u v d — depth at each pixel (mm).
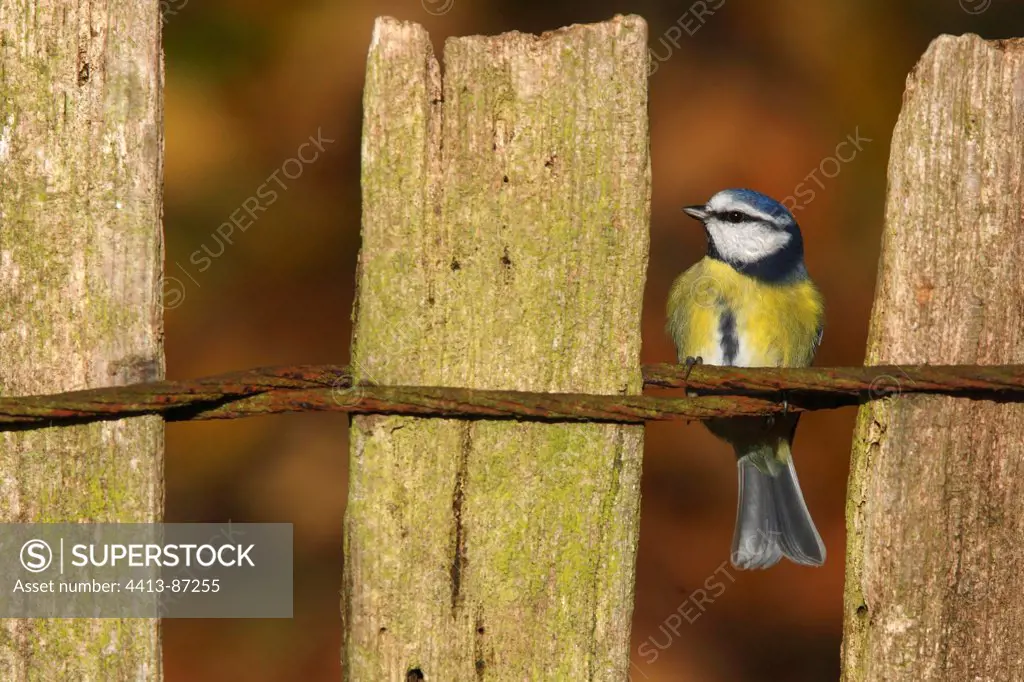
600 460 4098
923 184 4160
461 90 3914
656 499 11508
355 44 11852
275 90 11742
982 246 4188
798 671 10047
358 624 4027
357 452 3996
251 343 11578
